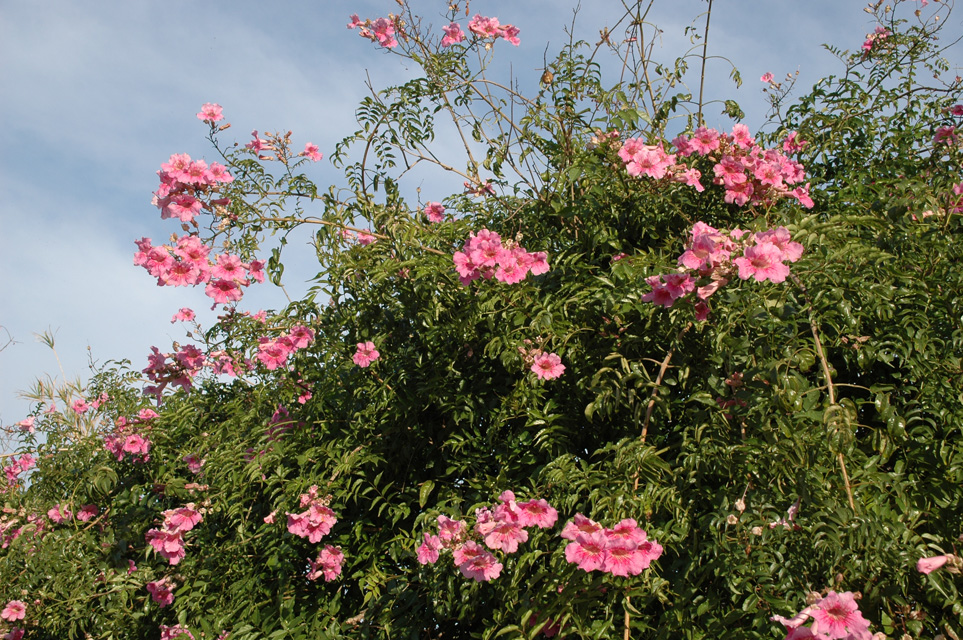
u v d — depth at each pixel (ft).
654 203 11.79
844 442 7.09
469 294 11.34
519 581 8.76
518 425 11.17
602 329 10.23
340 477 11.85
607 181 11.89
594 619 8.18
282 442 13.26
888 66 14.53
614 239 11.51
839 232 9.37
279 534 12.46
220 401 17.51
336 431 13.12
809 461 7.45
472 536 8.66
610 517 7.93
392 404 11.99
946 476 8.13
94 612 14.66
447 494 11.10
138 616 14.39
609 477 8.41
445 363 11.72
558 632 8.25
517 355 9.93
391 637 10.54
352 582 12.36
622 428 10.27
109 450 16.70
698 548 8.25
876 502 7.70
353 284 12.66
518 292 10.52
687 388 9.66
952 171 12.59
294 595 12.19
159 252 12.07
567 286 10.66
